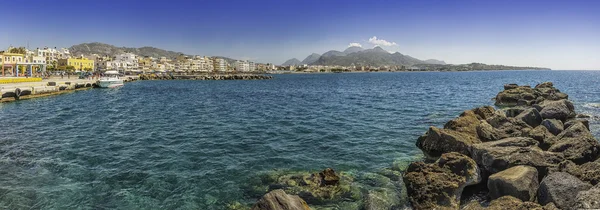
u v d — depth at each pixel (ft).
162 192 41.09
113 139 68.64
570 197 30.73
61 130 78.43
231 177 46.21
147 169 49.03
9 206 37.04
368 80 440.04
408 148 61.36
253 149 60.59
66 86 199.11
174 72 629.10
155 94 201.87
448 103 138.82
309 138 69.62
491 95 180.34
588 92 183.62
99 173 47.21
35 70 338.54
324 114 106.01
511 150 43.11
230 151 59.16
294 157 55.57
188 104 141.59
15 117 99.25
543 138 54.90
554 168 39.19
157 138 69.67
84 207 37.17
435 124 86.22
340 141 66.95
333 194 40.34
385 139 68.64
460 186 38.09
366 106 128.57
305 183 42.78
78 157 55.01
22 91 152.25
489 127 61.11
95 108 124.26
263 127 82.53
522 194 33.78
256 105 136.77
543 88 148.25
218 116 102.83
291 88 266.36
